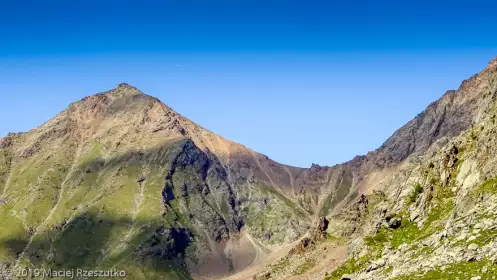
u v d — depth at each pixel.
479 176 177.25
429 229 179.38
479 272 126.50
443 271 134.50
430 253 150.75
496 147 178.25
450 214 175.75
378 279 158.75
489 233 138.50
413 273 144.25
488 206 150.12
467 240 140.75
